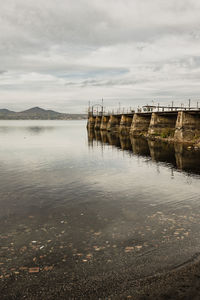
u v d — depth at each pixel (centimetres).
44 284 659
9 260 777
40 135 7919
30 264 754
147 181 1856
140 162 2738
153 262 751
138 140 5441
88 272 709
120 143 4953
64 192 1566
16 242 900
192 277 672
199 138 4331
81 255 803
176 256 779
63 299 602
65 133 9112
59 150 3919
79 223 1073
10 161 2834
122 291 626
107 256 793
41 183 1797
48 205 1318
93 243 885
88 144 4897
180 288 630
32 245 876
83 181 1858
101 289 635
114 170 2291
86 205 1316
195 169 2295
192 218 1105
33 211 1228
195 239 892
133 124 7019
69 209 1255
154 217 1127
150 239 903
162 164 2586
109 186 1714
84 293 621
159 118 5756
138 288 636
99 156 3244
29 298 607
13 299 604
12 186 1714
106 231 986
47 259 782
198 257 768
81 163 2694
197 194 1505
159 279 669
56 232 984
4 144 4903
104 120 10731
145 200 1394
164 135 5294
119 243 879
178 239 895
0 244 885
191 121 4634
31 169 2336
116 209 1248
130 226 1030
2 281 672
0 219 1126
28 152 3666
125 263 750
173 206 1283
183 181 1847
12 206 1304
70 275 696
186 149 3703
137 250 825
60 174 2111
